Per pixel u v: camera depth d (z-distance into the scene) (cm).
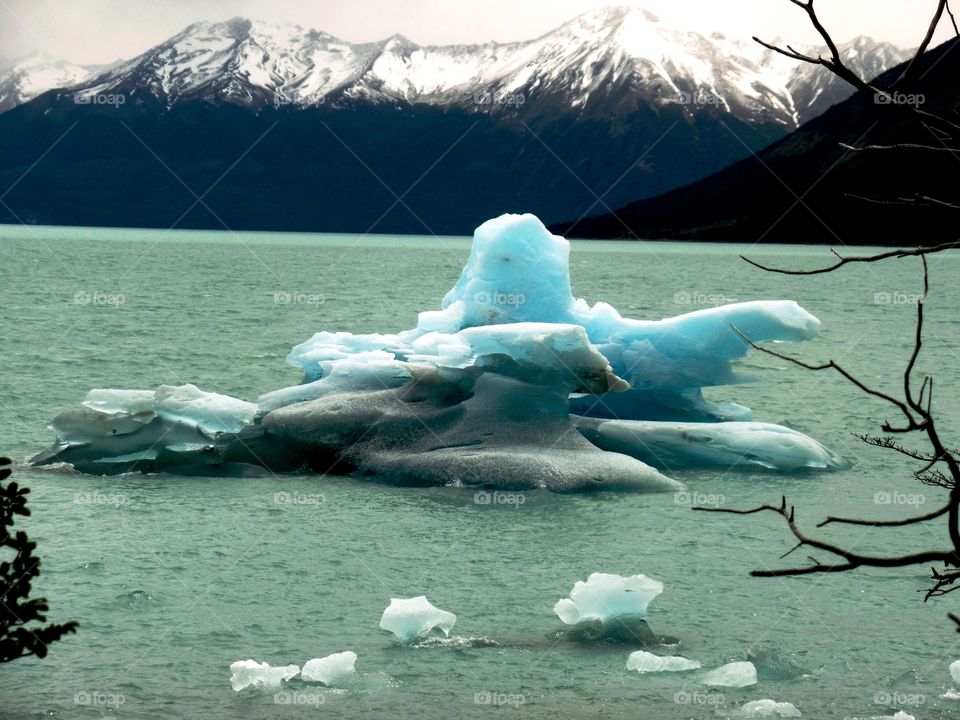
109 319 11475
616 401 5234
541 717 2278
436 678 2473
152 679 2442
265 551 3391
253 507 3897
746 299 17088
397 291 17938
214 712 2288
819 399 6738
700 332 4991
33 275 19800
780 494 4200
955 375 7994
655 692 2414
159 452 4412
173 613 2856
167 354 8581
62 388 6712
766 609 2944
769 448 4619
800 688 2450
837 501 4116
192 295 15700
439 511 3853
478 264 5175
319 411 4522
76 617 2811
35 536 3488
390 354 4969
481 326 4603
